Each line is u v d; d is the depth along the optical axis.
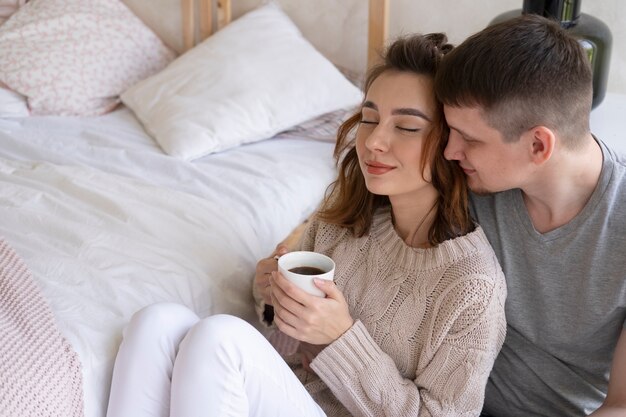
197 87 2.14
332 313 1.15
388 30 2.23
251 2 2.46
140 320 1.15
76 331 1.17
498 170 1.08
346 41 2.33
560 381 1.21
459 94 1.04
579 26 1.64
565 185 1.09
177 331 1.17
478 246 1.16
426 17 2.17
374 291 1.24
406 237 1.25
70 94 2.27
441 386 1.15
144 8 2.60
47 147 2.00
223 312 1.43
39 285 1.27
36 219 1.50
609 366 1.17
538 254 1.15
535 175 1.08
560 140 1.05
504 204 1.19
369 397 1.17
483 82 1.02
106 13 2.44
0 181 1.69
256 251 1.57
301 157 1.98
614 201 1.08
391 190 1.18
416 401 1.15
